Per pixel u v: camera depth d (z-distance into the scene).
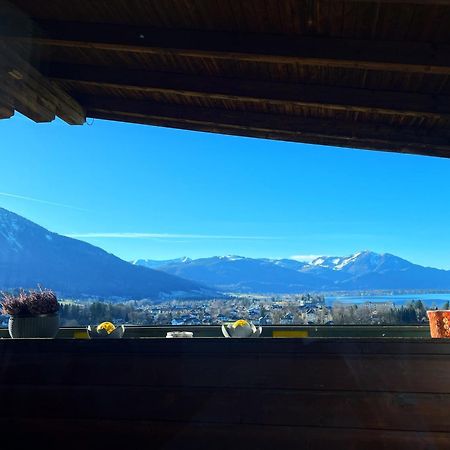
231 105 3.67
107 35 2.75
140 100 3.77
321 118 3.71
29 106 3.08
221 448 1.83
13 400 1.99
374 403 1.78
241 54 2.66
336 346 1.84
